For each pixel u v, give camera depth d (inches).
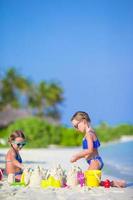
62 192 390.0
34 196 371.2
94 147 451.8
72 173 428.5
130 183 471.5
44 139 1433.3
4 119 2522.1
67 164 698.2
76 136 1556.3
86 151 447.5
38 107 3599.9
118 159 885.8
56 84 3659.0
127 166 706.8
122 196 376.2
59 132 1509.6
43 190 399.5
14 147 467.2
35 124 1443.2
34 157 856.9
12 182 445.1
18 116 2586.1
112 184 429.4
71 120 464.8
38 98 3602.4
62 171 429.7
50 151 1114.7
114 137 1897.1
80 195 377.7
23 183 429.7
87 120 458.9
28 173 431.2
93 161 450.9
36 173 428.5
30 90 3580.2
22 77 3558.1
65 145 1499.8
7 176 490.3
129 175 572.1
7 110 2588.6
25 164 687.1
